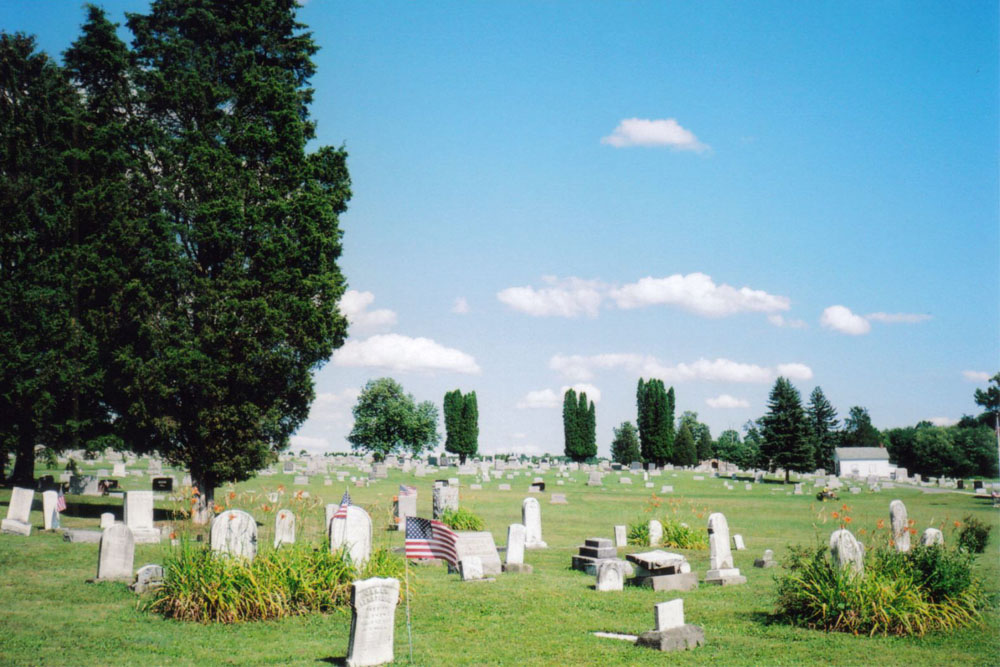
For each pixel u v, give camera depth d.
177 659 13.18
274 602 16.12
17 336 30.88
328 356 32.16
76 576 19.83
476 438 100.38
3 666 12.57
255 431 31.06
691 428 166.75
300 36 35.56
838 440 140.50
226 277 30.31
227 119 32.44
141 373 28.94
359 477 61.81
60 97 32.72
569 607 17.73
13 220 31.31
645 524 31.14
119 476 51.84
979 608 16.44
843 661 13.16
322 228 32.28
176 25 33.28
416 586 19.88
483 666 12.95
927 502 53.47
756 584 21.11
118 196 30.34
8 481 38.22
